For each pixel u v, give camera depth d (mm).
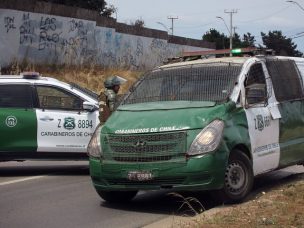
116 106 11195
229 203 10156
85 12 31312
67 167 14805
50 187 12203
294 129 11844
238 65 10969
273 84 11508
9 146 13289
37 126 13367
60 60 29281
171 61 12586
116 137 10086
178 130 9758
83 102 13570
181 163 9648
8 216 9984
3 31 26188
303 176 12969
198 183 9656
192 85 10859
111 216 9961
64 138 13445
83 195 11438
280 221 8828
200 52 12328
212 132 9758
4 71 25750
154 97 10961
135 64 37031
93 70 30703
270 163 11055
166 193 11586
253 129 10586
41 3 28234
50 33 28781
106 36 33656
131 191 10523
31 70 26641
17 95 13477
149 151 9828
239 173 10203
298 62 12578
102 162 10164
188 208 10375
